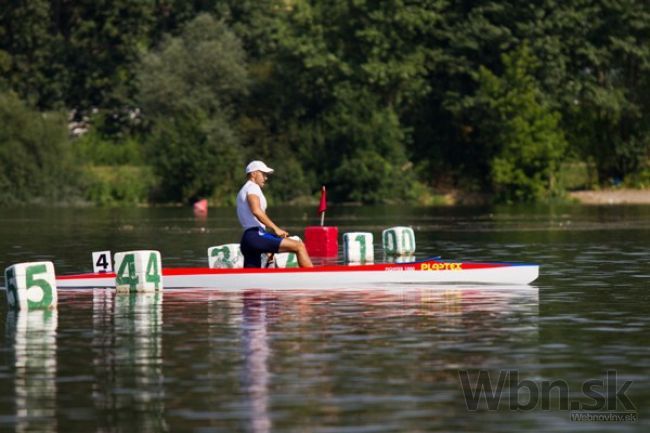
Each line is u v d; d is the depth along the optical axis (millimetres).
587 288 73875
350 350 49469
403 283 76625
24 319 60125
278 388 41969
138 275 72438
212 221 180250
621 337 52812
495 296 69562
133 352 49406
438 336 53250
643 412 38562
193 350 49750
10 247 116812
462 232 143500
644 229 146125
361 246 100125
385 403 39688
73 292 72938
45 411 38781
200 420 37469
